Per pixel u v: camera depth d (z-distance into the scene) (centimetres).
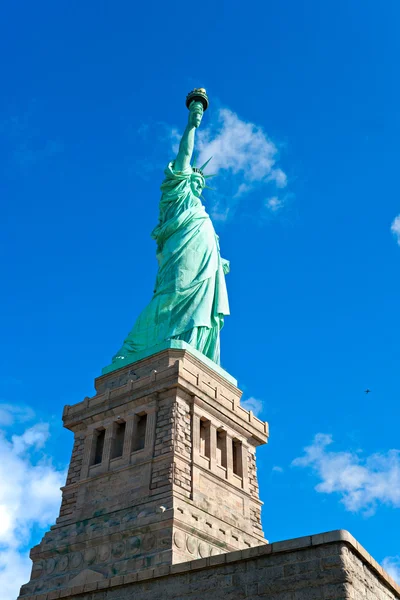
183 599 3400
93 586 3769
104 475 6612
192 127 9719
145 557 5578
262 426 7675
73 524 6431
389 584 3456
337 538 3098
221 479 6669
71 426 7356
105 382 7619
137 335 7931
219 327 8194
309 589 3064
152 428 6594
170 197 8994
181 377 6706
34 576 6256
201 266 8231
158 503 5953
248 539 6612
